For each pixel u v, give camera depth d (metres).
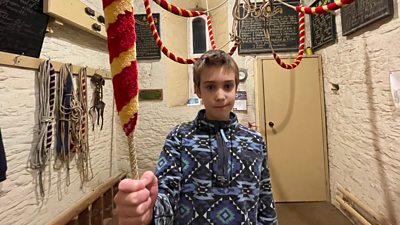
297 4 3.13
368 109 1.98
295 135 3.00
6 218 1.58
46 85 1.86
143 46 3.32
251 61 3.19
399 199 1.67
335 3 1.28
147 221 0.42
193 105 3.34
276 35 3.13
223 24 3.38
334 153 2.76
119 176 3.16
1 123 1.57
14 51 1.65
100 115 2.86
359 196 2.20
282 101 3.03
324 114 2.95
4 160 1.35
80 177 2.41
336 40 2.51
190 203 0.69
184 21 3.64
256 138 0.81
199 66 0.76
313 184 2.97
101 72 2.88
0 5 1.50
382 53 1.75
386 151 1.78
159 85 3.33
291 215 2.59
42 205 1.88
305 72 3.00
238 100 3.18
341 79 2.45
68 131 2.08
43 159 1.84
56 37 2.12
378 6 1.71
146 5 1.80
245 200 0.71
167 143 0.76
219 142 0.74
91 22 2.52
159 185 0.66
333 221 2.42
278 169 3.01
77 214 2.15
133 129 0.38
